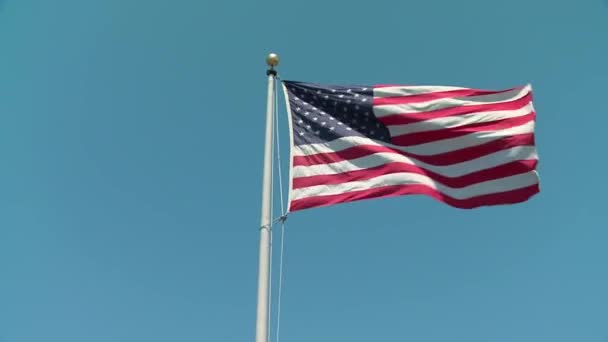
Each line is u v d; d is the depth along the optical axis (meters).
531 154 12.57
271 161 11.71
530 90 13.19
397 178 12.11
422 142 12.72
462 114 12.93
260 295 10.07
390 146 12.58
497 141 12.66
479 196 12.34
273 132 12.20
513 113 12.95
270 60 13.04
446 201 12.20
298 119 12.77
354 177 12.14
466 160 12.59
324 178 12.11
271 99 12.67
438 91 13.23
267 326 9.85
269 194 11.23
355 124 12.80
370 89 13.16
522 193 12.34
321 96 13.07
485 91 13.18
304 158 12.31
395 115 12.85
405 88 13.15
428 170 12.45
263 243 10.62
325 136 12.59
